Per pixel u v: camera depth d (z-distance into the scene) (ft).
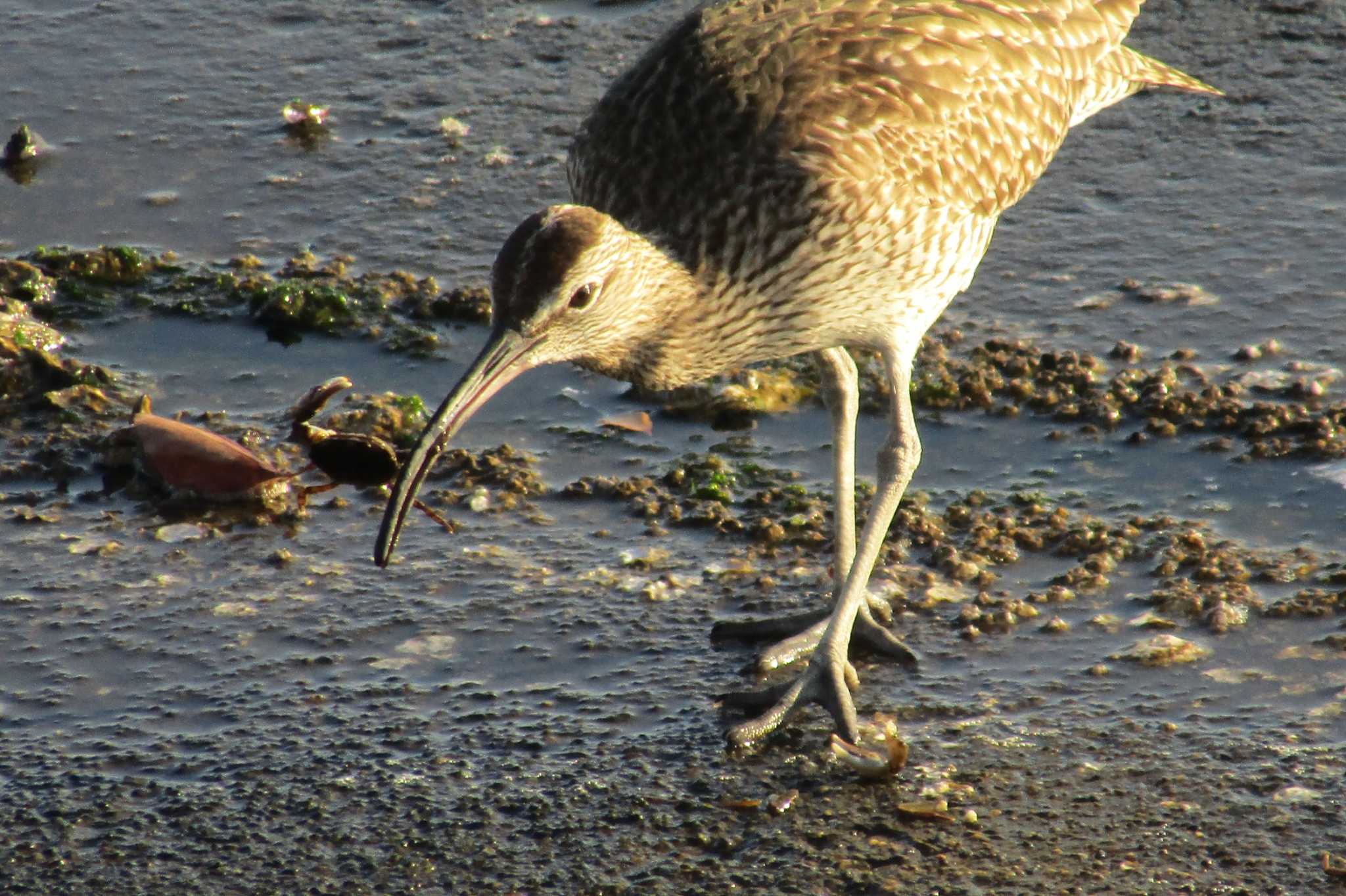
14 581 36.22
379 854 28.78
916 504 37.88
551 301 31.14
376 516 38.45
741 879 28.02
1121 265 46.47
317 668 33.63
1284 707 31.55
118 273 47.24
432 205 50.31
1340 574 34.86
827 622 33.14
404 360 44.01
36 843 29.17
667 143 33.91
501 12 60.29
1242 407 40.19
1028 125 36.78
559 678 33.24
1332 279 45.24
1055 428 40.37
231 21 60.64
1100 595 34.88
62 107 55.52
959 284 36.19
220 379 43.37
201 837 29.25
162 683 33.27
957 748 30.83
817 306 33.94
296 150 53.16
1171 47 56.03
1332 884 27.37
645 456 40.27
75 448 40.63
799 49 34.68
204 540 37.63
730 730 31.27
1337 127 51.85
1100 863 28.02
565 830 29.22
